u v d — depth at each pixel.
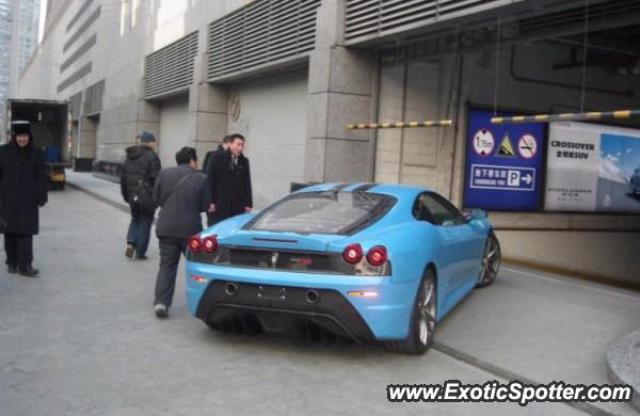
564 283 8.30
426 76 12.25
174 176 6.52
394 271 4.95
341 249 4.93
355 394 4.56
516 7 8.20
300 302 4.96
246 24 15.71
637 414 4.16
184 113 22.86
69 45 51.84
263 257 5.17
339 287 4.86
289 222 5.53
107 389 4.52
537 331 6.02
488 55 12.60
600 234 14.31
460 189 12.51
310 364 5.16
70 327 6.05
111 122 31.70
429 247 5.48
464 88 12.43
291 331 5.14
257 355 5.34
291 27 13.29
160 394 4.45
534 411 4.36
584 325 6.23
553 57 13.27
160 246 6.54
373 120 11.77
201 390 4.55
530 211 13.32
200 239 5.47
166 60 22.72
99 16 36.84
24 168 8.07
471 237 6.82
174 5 21.94
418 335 5.32
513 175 13.09
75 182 26.95
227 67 16.91
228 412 4.17
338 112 11.49
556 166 13.59
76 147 44.59
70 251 10.34
